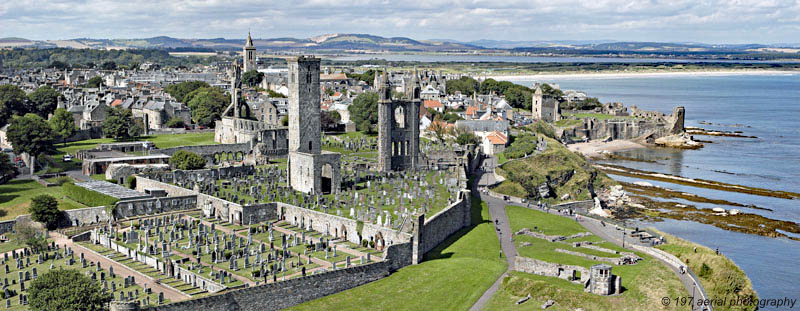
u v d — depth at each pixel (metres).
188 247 150.12
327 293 126.31
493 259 149.25
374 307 122.00
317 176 196.88
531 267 140.25
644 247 160.62
